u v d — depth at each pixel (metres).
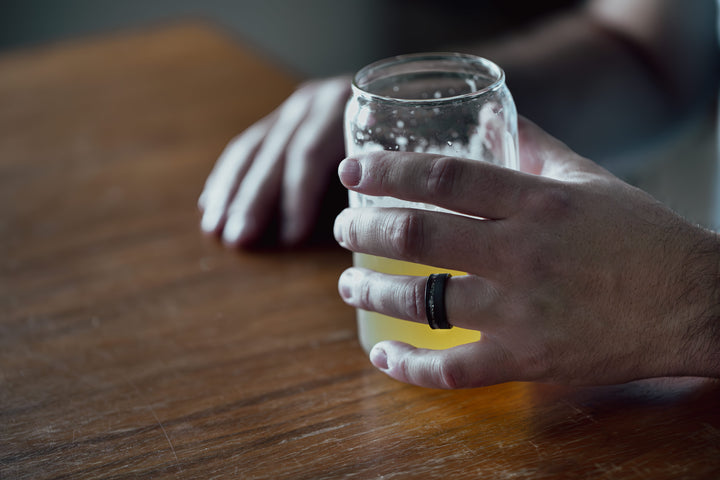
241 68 1.04
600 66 0.83
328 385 0.55
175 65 1.07
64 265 0.68
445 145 0.53
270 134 0.75
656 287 0.50
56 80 1.05
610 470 0.49
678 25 0.85
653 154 0.88
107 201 0.76
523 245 0.50
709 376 0.51
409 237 0.50
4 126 0.92
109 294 0.65
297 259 0.68
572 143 0.80
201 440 0.52
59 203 0.76
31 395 0.56
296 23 2.79
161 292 0.65
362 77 0.55
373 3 2.91
